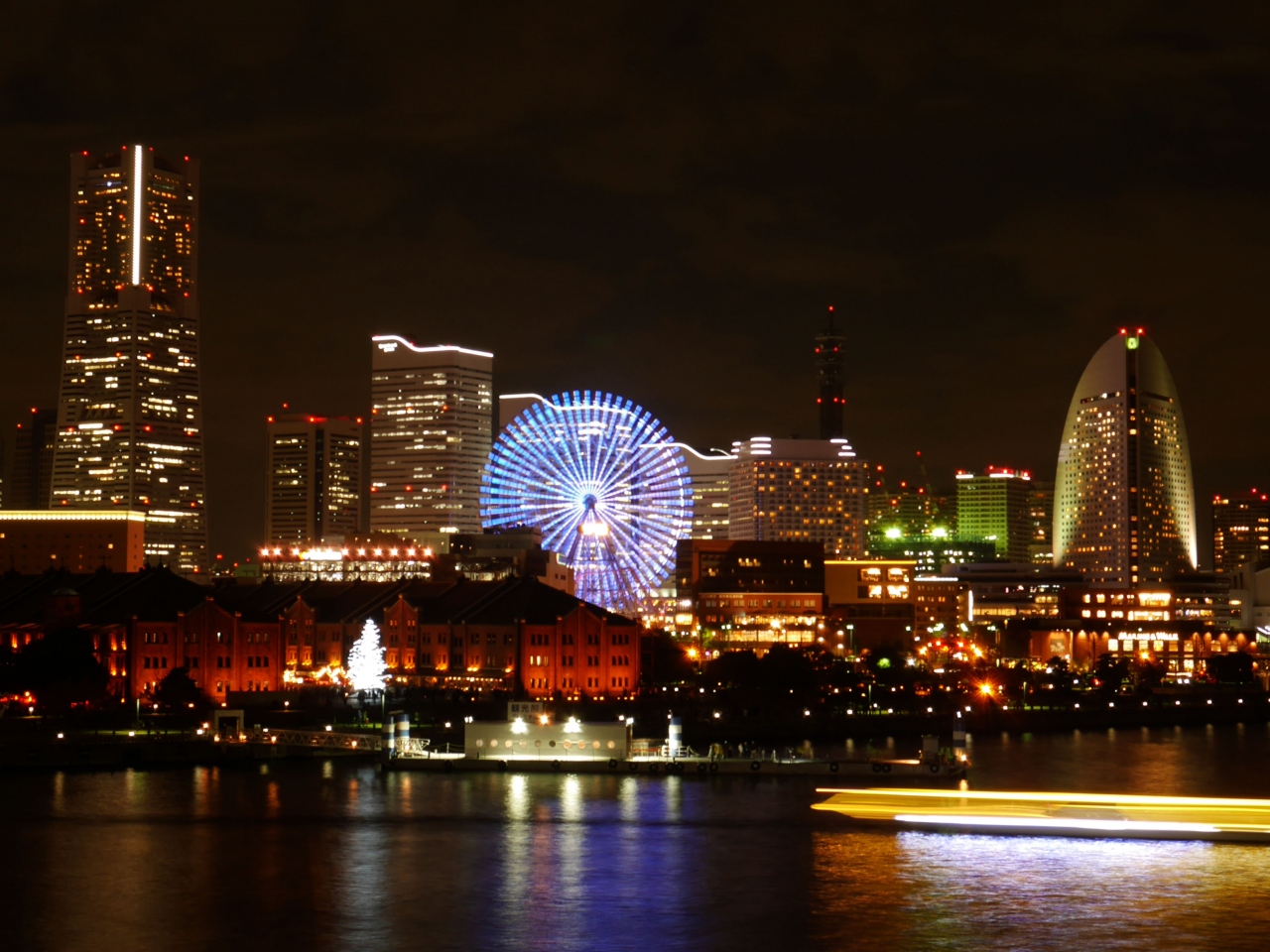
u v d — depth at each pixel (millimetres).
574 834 172500
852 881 149500
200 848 164250
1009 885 147375
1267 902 140625
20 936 130875
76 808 186625
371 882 149625
